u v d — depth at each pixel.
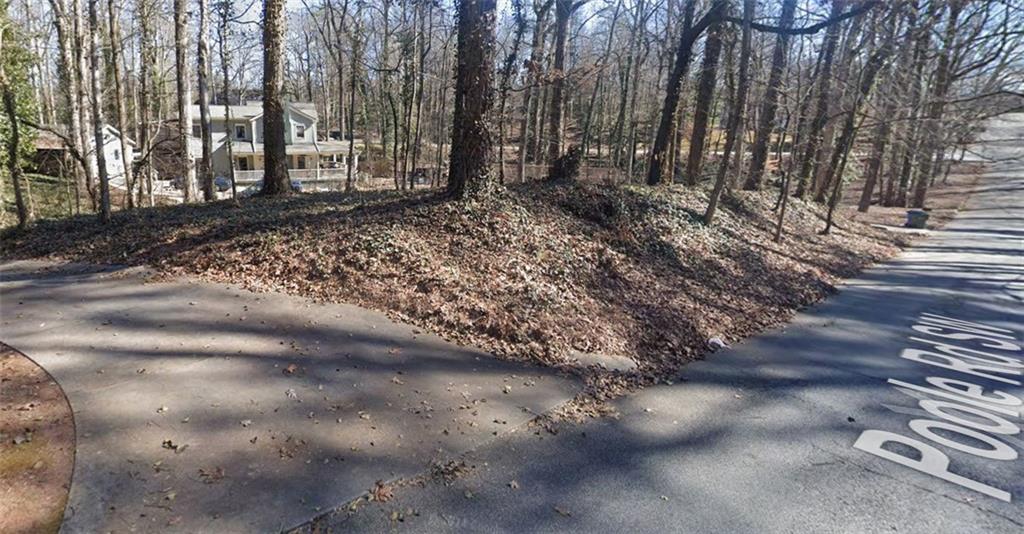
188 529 2.94
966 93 20.23
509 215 8.86
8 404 4.07
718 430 4.64
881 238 17.95
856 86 15.05
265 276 7.34
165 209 11.89
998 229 21.16
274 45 12.95
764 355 6.72
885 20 13.52
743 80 11.71
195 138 32.91
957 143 20.72
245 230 8.80
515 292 6.85
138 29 20.94
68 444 3.59
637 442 4.34
